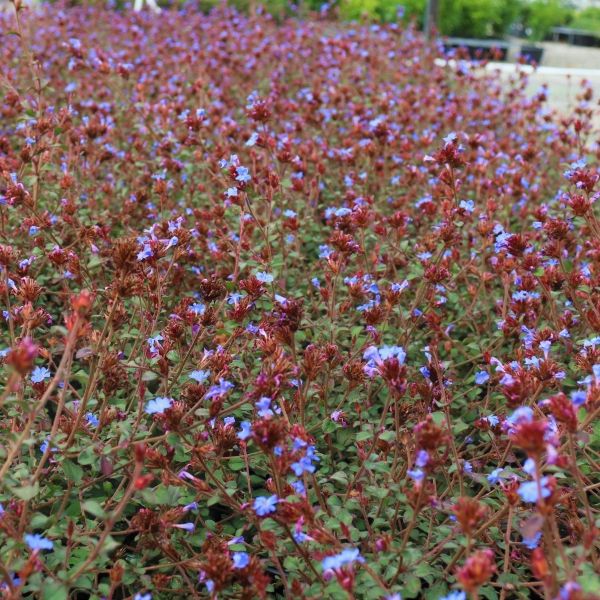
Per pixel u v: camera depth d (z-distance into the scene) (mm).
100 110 1766
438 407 1040
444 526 879
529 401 904
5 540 879
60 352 1101
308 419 1057
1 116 1933
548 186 1831
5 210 1275
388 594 795
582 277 1083
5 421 1004
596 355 964
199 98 1973
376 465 899
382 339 1143
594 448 1023
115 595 940
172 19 3809
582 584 749
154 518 877
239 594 858
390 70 2873
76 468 869
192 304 1102
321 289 1156
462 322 1242
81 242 1239
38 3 4582
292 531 852
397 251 1297
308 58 2910
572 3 9633
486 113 2291
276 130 1978
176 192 1594
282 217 1374
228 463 1001
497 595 912
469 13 6750
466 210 1224
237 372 1064
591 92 2088
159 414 882
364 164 1687
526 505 930
